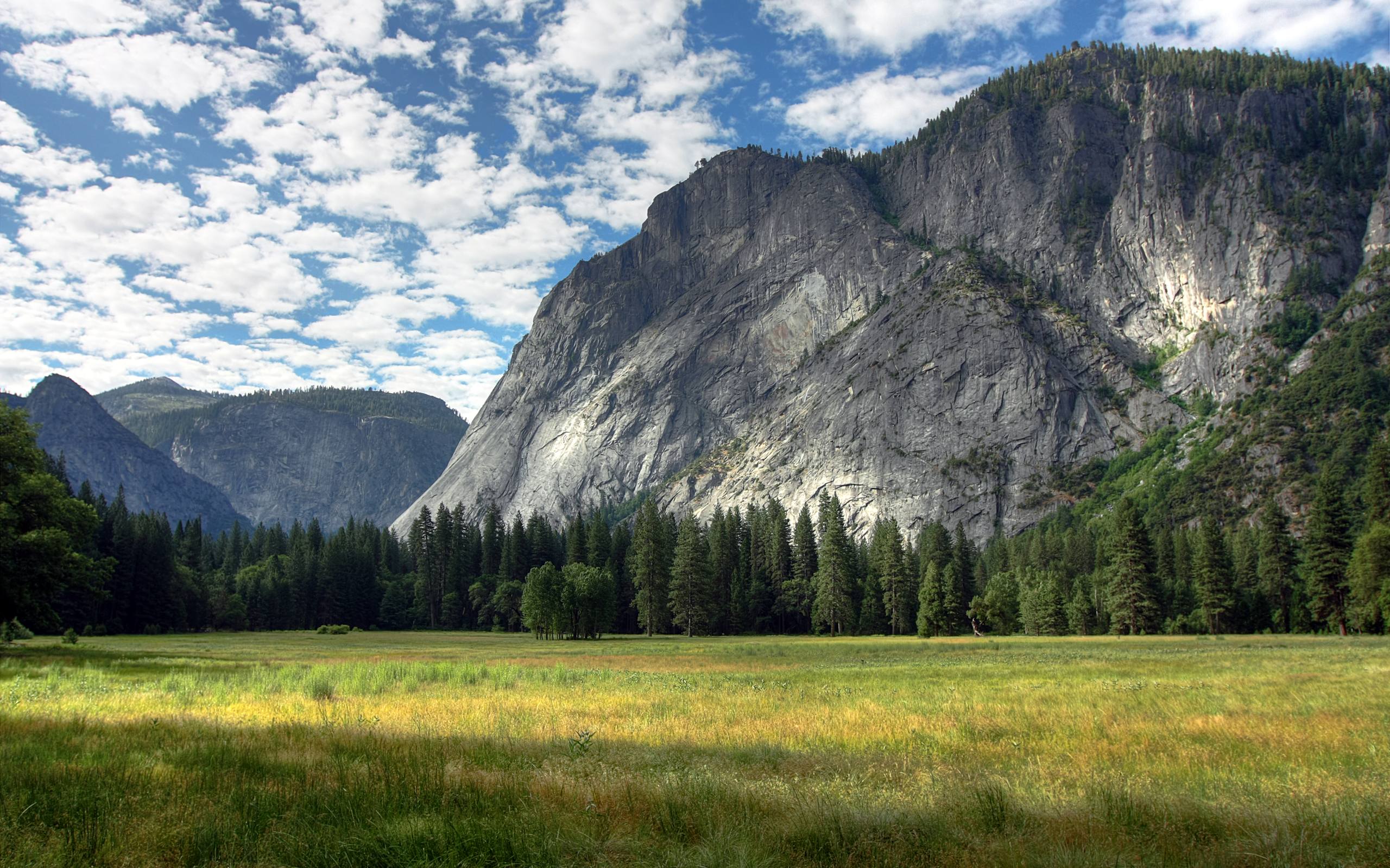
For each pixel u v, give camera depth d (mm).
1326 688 26172
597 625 99688
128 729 17016
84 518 50188
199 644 76000
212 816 9812
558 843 9266
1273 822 10133
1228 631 93375
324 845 9086
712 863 8797
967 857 9148
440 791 11352
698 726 20000
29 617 48031
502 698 27469
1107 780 12727
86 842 8859
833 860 9141
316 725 19203
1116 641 74625
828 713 22562
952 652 59500
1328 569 83688
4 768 11891
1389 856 9211
